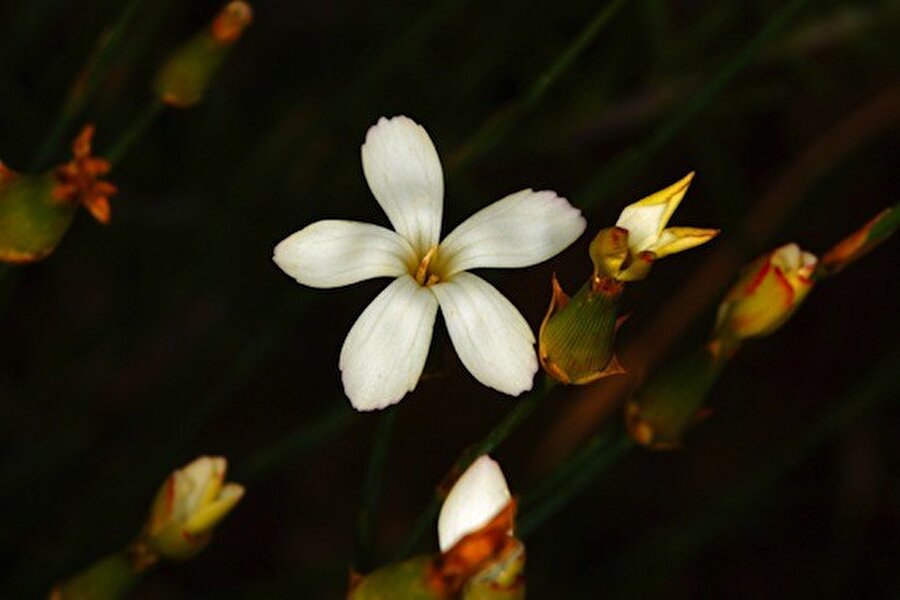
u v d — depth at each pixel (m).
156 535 0.26
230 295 0.33
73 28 0.33
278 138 0.33
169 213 0.33
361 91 0.31
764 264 0.26
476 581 0.25
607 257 0.25
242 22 0.28
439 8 0.31
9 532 0.32
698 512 0.32
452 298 0.25
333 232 0.25
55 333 0.33
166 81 0.28
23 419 0.32
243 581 0.33
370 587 0.25
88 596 0.26
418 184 0.26
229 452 0.33
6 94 0.32
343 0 0.35
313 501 0.33
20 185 0.26
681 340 0.33
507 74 0.33
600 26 0.29
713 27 0.32
